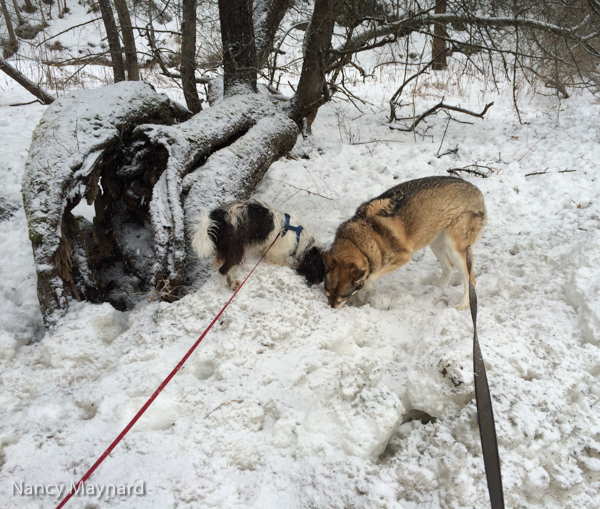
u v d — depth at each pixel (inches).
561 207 230.4
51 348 133.2
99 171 169.8
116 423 107.9
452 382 108.5
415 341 141.7
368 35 306.8
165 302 154.5
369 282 172.1
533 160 291.1
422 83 493.4
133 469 95.8
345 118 396.2
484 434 81.1
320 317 149.2
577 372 114.3
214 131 204.4
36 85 354.3
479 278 170.9
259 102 241.0
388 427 99.8
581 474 92.6
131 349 134.4
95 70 540.4
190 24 314.0
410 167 292.4
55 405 114.3
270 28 305.9
